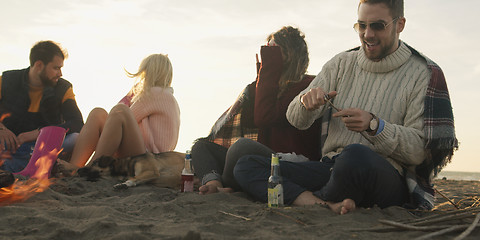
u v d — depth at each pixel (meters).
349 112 2.68
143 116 4.71
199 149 3.76
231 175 3.47
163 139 4.71
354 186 2.54
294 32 3.92
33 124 4.64
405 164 2.83
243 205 2.83
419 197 2.71
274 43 3.92
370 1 2.88
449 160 2.79
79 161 4.35
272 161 2.81
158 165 4.22
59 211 2.44
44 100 4.63
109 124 4.18
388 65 2.98
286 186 2.81
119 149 4.33
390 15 2.86
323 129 3.28
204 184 3.63
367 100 3.06
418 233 2.08
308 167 2.96
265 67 3.84
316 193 2.77
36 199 2.86
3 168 4.27
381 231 2.12
